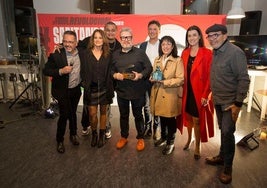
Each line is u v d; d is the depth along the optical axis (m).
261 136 3.03
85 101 2.59
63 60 2.37
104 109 2.67
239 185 2.06
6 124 3.54
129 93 2.44
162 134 2.75
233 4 4.26
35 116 3.92
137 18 4.17
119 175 2.21
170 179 2.15
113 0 5.09
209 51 2.19
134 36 4.23
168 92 2.32
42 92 4.16
